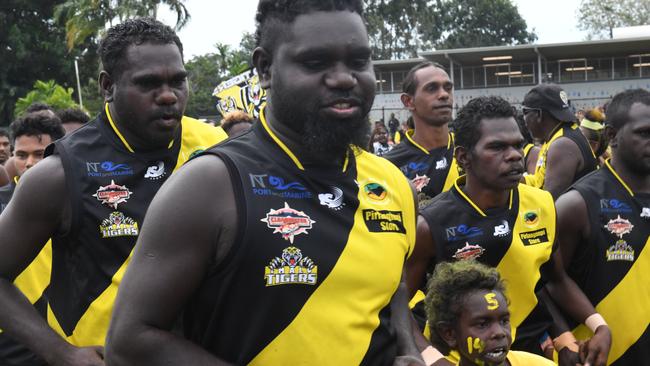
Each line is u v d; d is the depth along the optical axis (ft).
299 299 6.07
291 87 6.08
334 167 6.54
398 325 6.97
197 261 5.90
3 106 124.06
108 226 9.76
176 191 5.95
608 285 13.08
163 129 9.84
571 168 17.42
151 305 5.79
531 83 106.42
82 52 126.00
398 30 169.58
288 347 6.03
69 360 9.13
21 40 120.47
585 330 13.14
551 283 12.96
